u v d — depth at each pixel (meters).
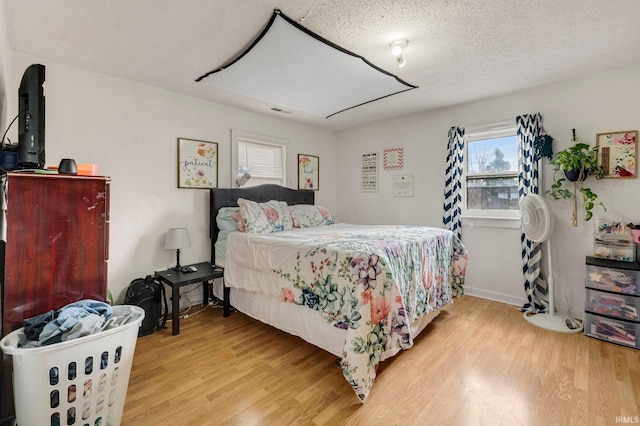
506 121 2.99
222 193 3.11
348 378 1.53
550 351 2.06
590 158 2.44
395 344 1.79
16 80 2.04
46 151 2.17
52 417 1.14
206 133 3.09
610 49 2.08
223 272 2.73
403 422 1.41
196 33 1.84
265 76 2.45
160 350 2.10
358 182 4.36
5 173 1.32
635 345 2.08
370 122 4.09
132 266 2.61
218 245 2.96
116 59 2.18
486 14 1.65
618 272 2.17
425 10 1.61
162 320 2.61
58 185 1.38
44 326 1.20
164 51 2.06
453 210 3.32
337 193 4.66
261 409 1.50
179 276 2.54
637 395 1.58
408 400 1.57
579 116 2.59
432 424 1.39
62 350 1.13
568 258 2.68
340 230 2.90
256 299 2.44
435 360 1.96
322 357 2.01
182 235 2.70
